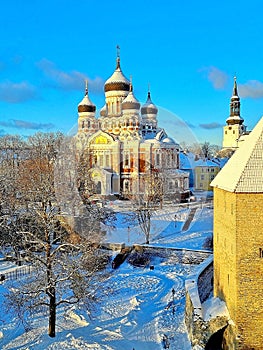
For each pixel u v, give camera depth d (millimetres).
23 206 43000
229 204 23500
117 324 27391
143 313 29672
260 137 23531
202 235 44250
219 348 23875
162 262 41938
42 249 30547
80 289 24984
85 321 27531
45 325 26828
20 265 38625
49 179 23938
